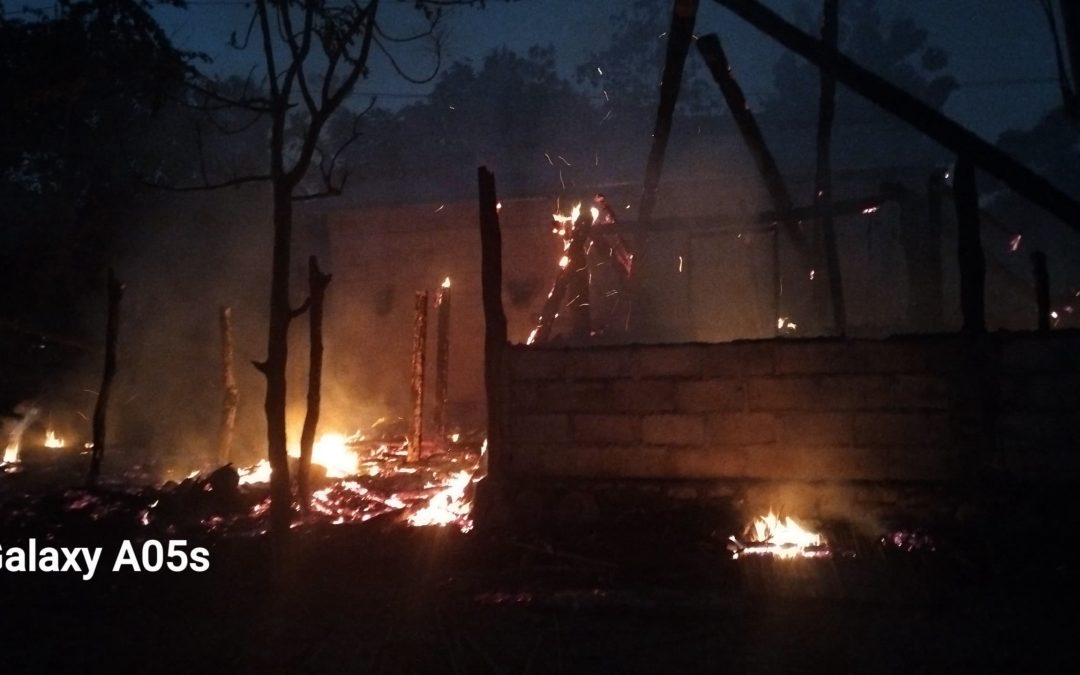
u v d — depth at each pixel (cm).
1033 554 771
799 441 856
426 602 705
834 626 634
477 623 659
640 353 891
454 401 2069
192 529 956
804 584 703
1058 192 845
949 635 609
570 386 905
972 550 774
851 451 847
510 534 864
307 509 1033
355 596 725
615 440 893
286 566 757
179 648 628
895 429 840
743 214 1458
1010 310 1535
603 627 648
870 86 871
